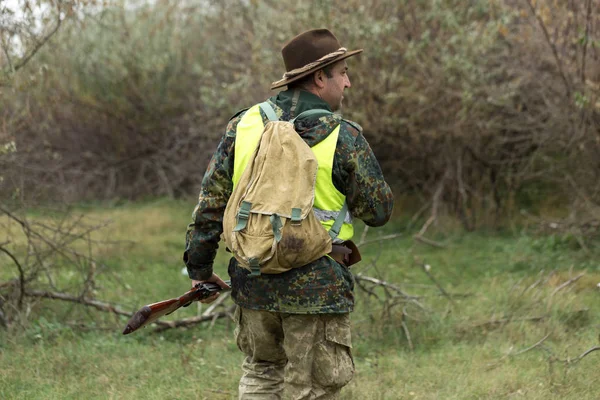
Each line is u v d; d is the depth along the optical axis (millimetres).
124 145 16750
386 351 6320
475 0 11297
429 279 9031
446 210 11797
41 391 5195
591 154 10227
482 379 5367
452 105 11305
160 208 14367
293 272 3531
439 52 11320
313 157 3506
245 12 14070
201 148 15648
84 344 6309
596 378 5301
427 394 5160
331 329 3646
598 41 8891
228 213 3557
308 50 3775
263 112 3748
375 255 10250
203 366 5812
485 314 7078
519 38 10562
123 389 5301
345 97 11438
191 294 3855
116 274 9211
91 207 14711
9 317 6762
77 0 8070
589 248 9734
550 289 7562
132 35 16234
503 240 10781
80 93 15648
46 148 14961
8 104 8711
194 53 16078
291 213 3418
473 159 12125
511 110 10984
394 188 12820
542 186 12109
